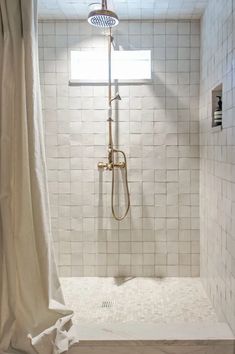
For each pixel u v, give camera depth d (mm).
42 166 1596
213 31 2125
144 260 2734
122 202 2699
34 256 1595
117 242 2725
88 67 2625
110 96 2568
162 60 2596
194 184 2676
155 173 2676
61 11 2430
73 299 2340
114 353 1704
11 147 1571
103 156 2670
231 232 1754
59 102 2643
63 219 2723
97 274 2740
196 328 1794
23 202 1561
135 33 2580
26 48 1512
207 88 2324
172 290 2492
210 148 2260
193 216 2697
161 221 2705
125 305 2246
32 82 1524
